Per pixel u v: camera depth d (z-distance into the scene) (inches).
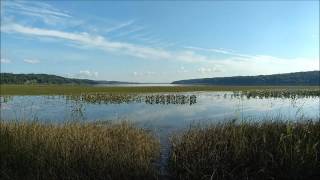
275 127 574.2
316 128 553.9
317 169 466.3
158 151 584.4
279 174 464.4
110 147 541.6
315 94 2539.4
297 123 594.6
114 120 945.5
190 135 587.5
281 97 2253.9
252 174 465.7
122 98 1910.7
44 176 452.1
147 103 1668.3
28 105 1502.2
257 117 1093.8
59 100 1801.2
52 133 589.0
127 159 494.3
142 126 882.1
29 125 645.3
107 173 467.2
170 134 749.9
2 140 559.5
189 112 1259.2
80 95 2144.4
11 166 486.3
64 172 463.8
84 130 627.2
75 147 519.8
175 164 497.0
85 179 454.9
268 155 478.9
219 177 461.4
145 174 473.1
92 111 1278.3
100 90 3011.8
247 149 492.1
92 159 490.3
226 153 493.0
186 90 3304.6
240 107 1471.5
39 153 504.4
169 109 1368.1
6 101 1717.5
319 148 492.4
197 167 475.5
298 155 467.5
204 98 2100.1
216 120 1026.7
